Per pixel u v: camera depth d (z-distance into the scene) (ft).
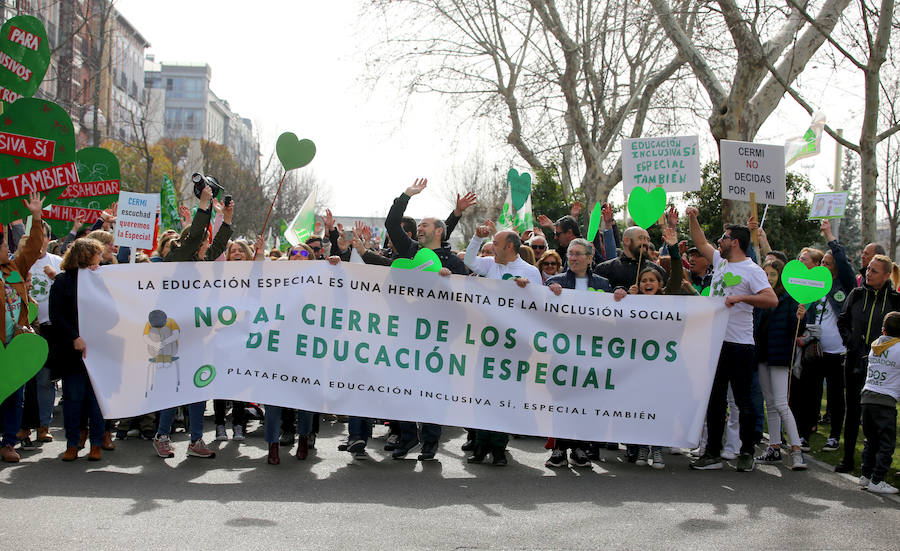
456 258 28.14
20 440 27.14
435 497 22.43
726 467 27.53
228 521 19.43
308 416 26.86
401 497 22.30
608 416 25.88
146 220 32.89
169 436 28.09
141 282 25.13
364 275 25.72
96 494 21.57
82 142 157.48
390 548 17.79
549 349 25.93
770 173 32.53
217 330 25.32
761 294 25.57
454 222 30.27
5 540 17.43
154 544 17.54
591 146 72.64
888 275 27.91
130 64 244.22
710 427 27.02
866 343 27.68
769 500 23.04
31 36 26.61
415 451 29.50
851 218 144.36
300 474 24.75
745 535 19.60
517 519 20.44
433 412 25.62
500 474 25.70
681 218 71.46
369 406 25.50
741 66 48.83
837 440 31.24
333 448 29.37
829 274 26.68
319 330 25.53
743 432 26.68
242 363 25.25
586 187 73.67
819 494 23.89
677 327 25.93
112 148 173.58
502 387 25.89
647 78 80.43
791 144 41.93
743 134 51.29
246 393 25.12
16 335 23.81
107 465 25.16
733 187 32.65
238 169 200.23
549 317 26.03
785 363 27.71
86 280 24.84
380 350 25.68
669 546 18.61
